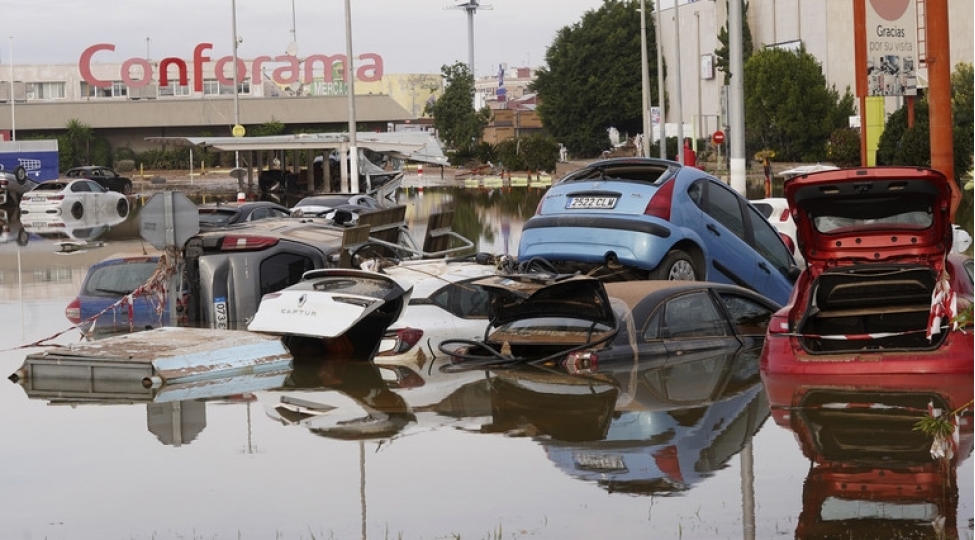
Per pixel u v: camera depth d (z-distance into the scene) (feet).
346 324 45.98
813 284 43.65
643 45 212.84
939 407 36.04
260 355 46.26
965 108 197.36
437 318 47.80
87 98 415.85
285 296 47.73
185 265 57.31
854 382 40.16
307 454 33.01
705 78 351.87
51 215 170.81
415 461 31.96
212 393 41.98
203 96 362.74
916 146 150.41
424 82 559.79
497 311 47.11
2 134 339.16
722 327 48.19
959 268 45.55
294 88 426.92
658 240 53.98
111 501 28.91
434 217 71.10
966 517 25.72
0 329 58.49
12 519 27.63
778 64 270.05
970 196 148.36
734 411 36.81
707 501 27.58
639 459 31.53
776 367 42.19
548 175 266.77
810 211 43.32
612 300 46.75
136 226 141.90
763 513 26.55
